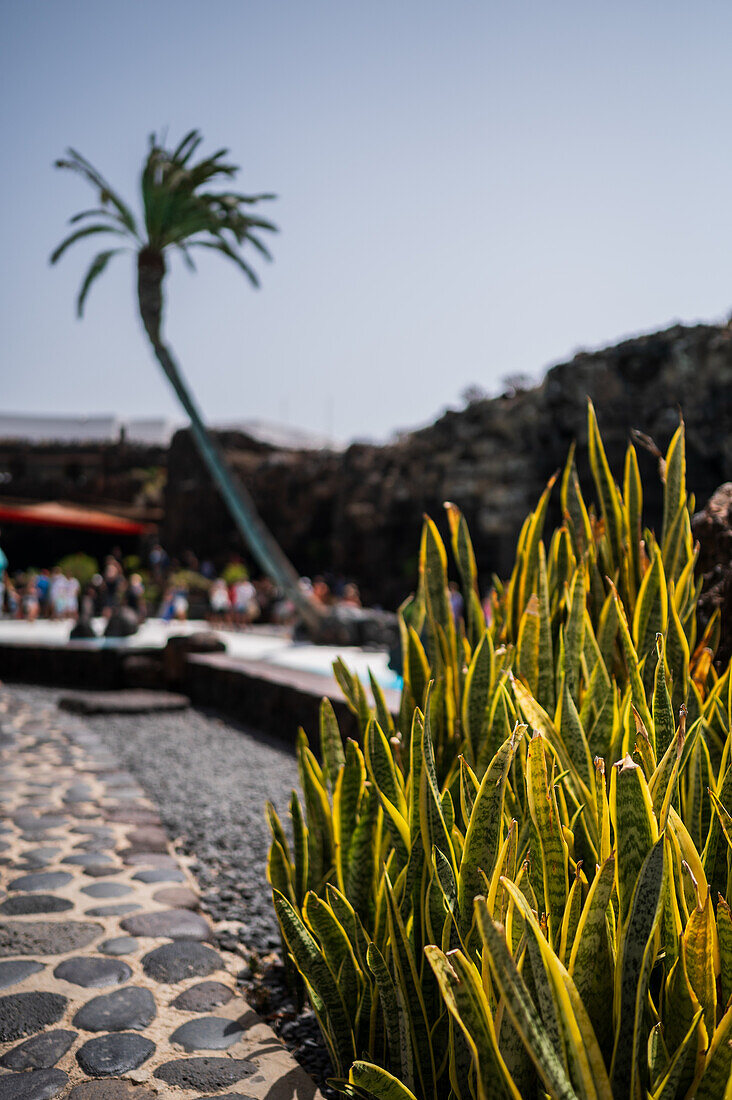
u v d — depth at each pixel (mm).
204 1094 1833
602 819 1411
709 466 18109
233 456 39469
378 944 1829
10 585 21422
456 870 1612
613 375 19641
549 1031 1176
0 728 7605
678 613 2295
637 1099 1173
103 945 2750
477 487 28797
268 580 31984
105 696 9359
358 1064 1382
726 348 18031
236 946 2832
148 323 14375
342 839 2084
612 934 1320
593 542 2473
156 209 14008
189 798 5148
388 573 32875
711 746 1812
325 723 2432
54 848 3916
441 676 2334
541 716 1642
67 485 46281
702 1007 1195
